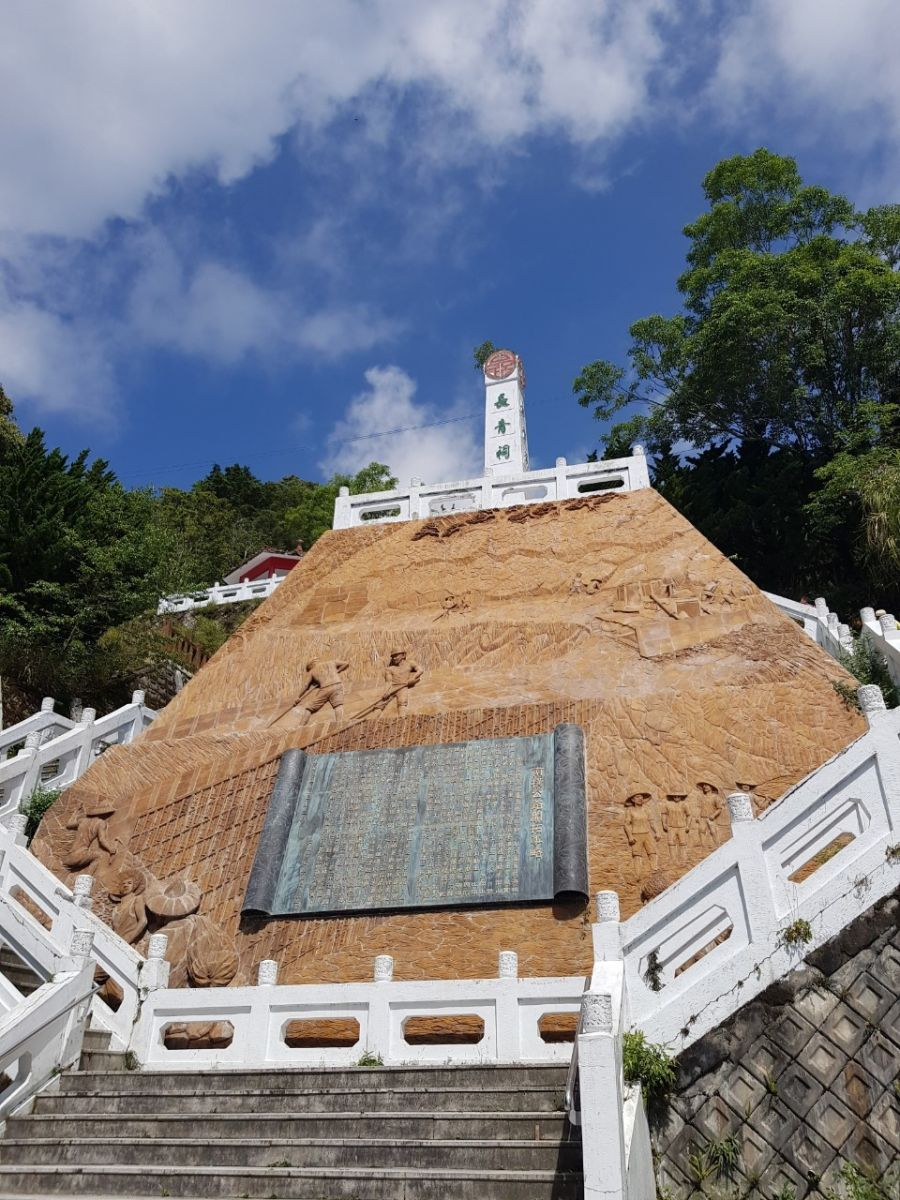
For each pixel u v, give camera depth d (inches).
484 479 747.4
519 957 466.0
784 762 510.3
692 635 585.9
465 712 584.1
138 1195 281.3
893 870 307.6
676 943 327.0
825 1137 273.9
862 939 301.6
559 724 558.3
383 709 602.5
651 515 673.0
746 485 1180.5
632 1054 283.3
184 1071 349.7
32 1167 297.6
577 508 697.6
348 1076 330.3
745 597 596.4
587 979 308.7
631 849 495.8
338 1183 265.9
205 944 504.4
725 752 522.6
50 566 983.6
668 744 534.0
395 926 492.1
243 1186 273.6
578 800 517.0
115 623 1019.9
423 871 509.0
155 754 618.2
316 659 651.5
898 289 1075.9
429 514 754.8
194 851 557.3
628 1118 257.6
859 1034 287.6
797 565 1111.6
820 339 1151.0
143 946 516.4
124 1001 406.0
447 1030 442.9
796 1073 285.6
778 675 547.5
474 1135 283.0
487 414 952.9
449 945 478.3
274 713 625.0
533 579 661.3
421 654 631.8
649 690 563.2
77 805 599.2
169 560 1327.5
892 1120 272.4
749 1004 299.9
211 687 659.4
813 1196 265.6
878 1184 262.8
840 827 330.6
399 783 555.2
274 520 2375.7
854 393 1179.3
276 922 510.0
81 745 736.3
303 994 379.2
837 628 733.9
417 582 689.0
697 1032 298.4
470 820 524.7
